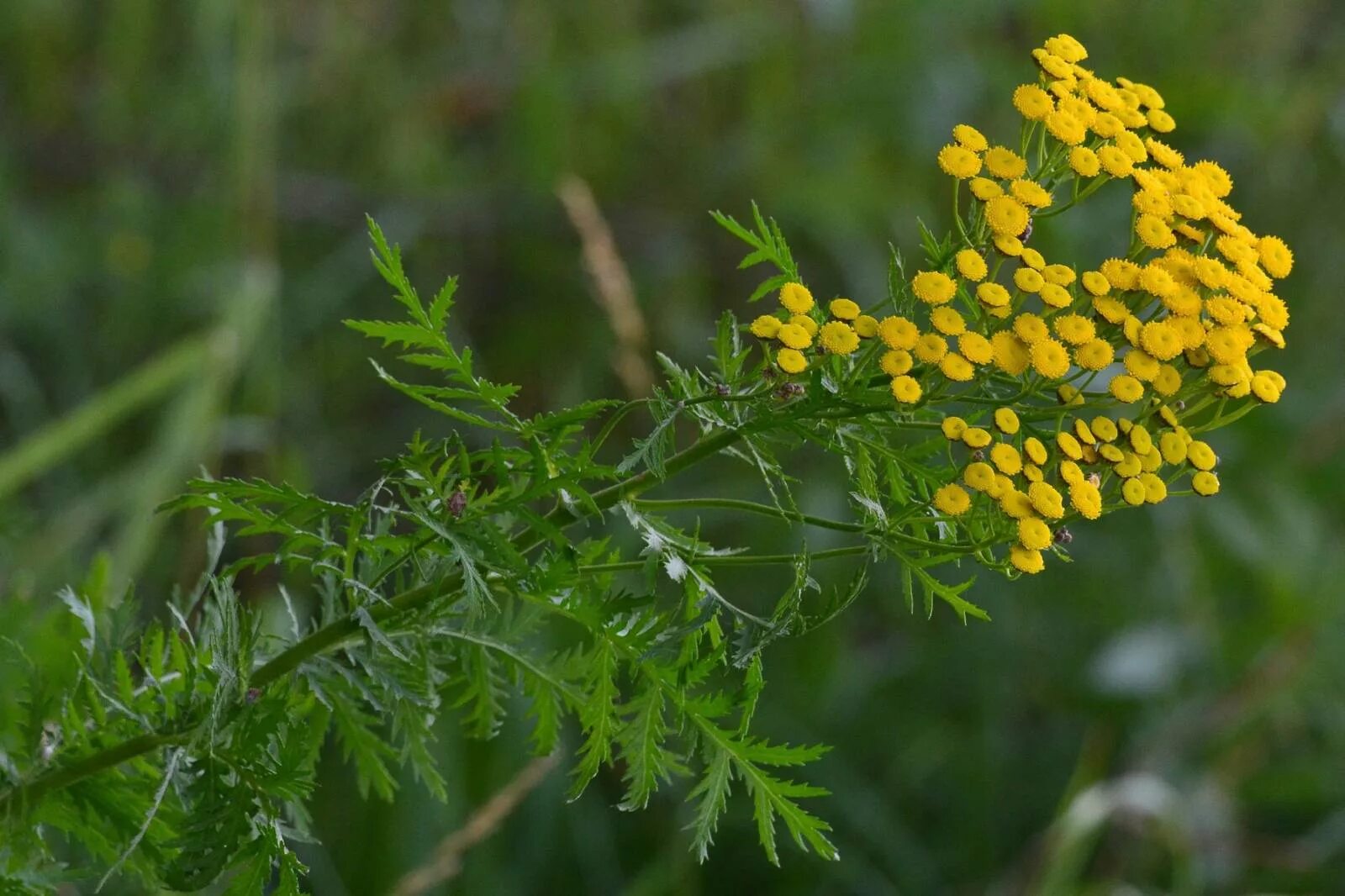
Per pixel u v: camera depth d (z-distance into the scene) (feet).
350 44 20.65
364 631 6.61
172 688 7.40
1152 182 6.18
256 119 18.76
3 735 8.05
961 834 16.03
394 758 7.22
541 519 5.98
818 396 5.80
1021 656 17.16
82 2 20.54
